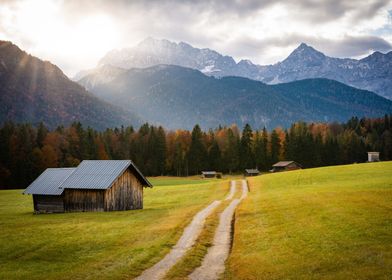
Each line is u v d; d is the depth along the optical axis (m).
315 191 59.75
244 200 61.69
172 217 48.47
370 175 81.31
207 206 59.16
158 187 107.31
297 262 25.17
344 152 195.25
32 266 27.73
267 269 24.66
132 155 193.12
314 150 183.50
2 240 36.50
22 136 157.12
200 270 26.27
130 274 25.27
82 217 52.09
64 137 178.38
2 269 27.08
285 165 172.88
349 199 45.91
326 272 22.50
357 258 24.02
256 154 187.62
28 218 53.72
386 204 40.06
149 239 35.44
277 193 66.06
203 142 194.00
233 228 40.69
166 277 24.70
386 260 22.91
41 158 149.62
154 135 191.62
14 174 145.00
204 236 36.50
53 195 61.28
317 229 33.06
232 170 187.12
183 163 185.62
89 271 25.91
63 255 30.81
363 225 32.03
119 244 33.88
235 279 23.89
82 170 62.50
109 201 59.09
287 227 35.81
